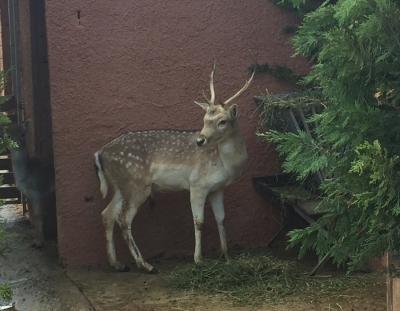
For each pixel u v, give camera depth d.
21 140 5.96
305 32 3.60
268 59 5.58
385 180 2.75
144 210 5.34
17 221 7.56
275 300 4.03
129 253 5.30
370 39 2.99
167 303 4.05
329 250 3.46
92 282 4.67
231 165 4.81
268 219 5.62
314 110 4.81
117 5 5.20
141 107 5.29
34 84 6.52
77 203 5.17
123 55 5.23
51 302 4.20
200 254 4.91
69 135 5.13
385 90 3.08
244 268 4.54
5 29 7.66
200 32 5.40
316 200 4.81
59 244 5.17
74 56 5.11
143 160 4.93
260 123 5.38
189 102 5.40
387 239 3.01
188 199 5.45
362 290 4.18
